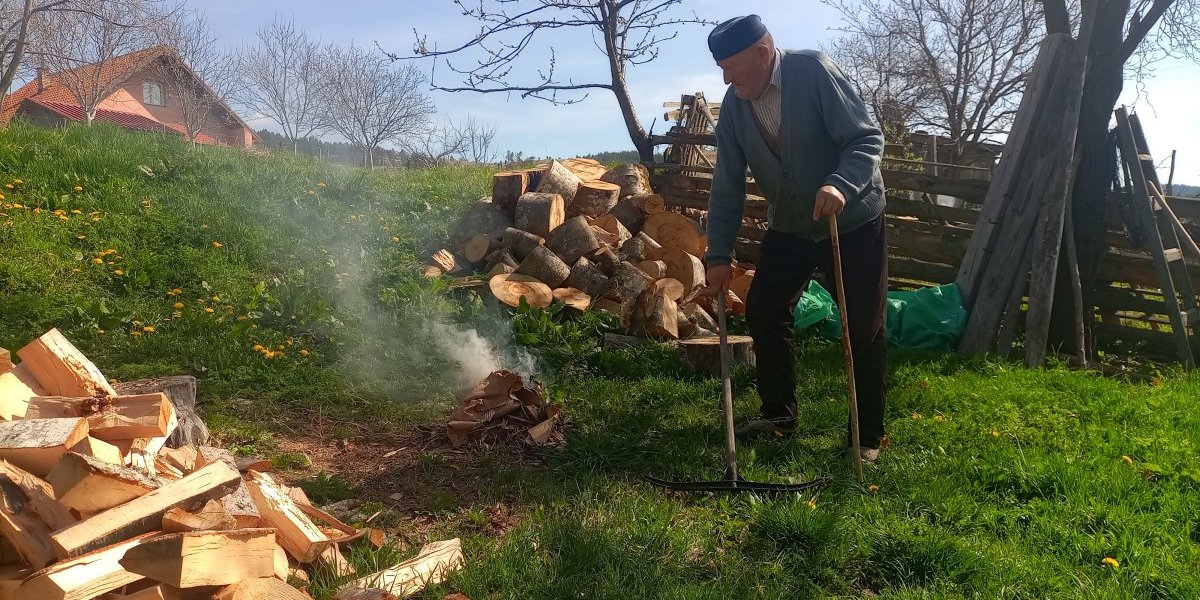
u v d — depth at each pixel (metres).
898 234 7.40
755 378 5.26
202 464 2.75
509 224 7.77
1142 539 3.08
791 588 2.78
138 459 2.62
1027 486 3.56
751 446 4.07
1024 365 6.14
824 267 4.03
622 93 11.74
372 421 4.38
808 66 3.74
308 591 2.53
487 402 4.19
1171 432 4.36
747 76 3.78
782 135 3.82
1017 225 6.56
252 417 4.25
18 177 7.84
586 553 2.86
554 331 5.95
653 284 6.08
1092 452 3.98
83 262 6.30
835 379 5.12
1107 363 6.50
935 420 4.41
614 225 7.73
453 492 3.52
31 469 2.36
